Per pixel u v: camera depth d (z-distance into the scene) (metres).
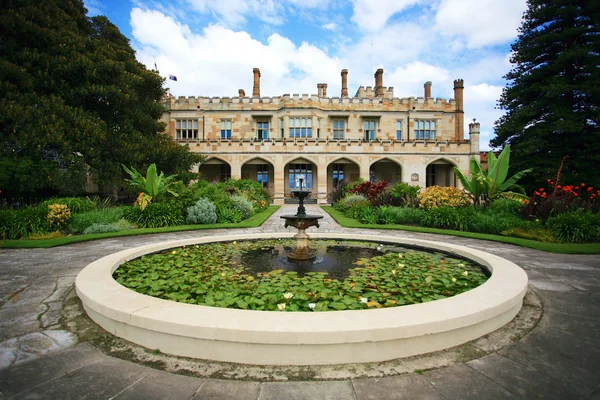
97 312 3.11
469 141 26.89
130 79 17.20
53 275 5.30
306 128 28.98
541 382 2.33
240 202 15.37
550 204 11.06
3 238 9.47
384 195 16.98
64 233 10.38
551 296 4.26
